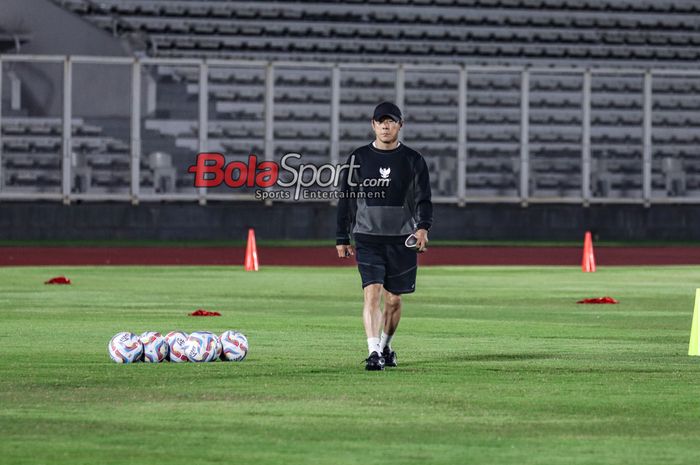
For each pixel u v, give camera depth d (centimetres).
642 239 13688
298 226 13125
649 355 4206
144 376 3556
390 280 3734
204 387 3347
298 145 13400
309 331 4959
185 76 13312
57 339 4584
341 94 14112
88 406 3027
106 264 9925
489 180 13612
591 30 16288
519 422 2842
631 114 14962
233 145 13212
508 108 14688
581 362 3991
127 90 13025
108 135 13000
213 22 15488
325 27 15738
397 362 3962
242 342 3966
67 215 12788
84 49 13962
